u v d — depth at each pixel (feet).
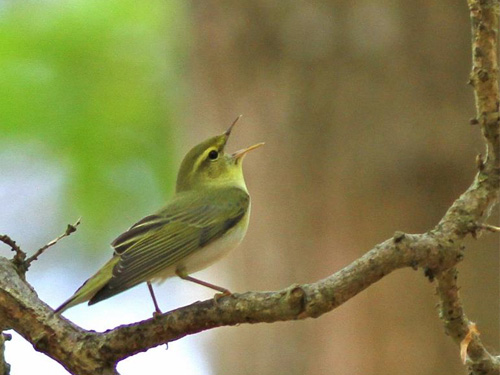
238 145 44.27
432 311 40.55
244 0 44.50
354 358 40.75
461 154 41.68
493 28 22.18
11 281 24.02
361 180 41.73
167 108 53.31
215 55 45.50
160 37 53.93
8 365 24.81
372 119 42.04
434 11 42.55
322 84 42.68
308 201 42.34
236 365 43.04
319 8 43.06
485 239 41.96
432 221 41.24
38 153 51.13
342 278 21.16
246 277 43.34
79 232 52.90
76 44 51.93
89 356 23.00
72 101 51.37
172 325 22.39
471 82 22.57
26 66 50.85
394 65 42.34
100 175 51.44
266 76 43.75
